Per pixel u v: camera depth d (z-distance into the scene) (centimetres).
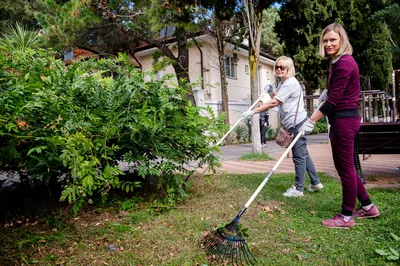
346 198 280
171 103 333
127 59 346
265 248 238
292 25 1623
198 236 258
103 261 218
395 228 268
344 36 287
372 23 1530
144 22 1088
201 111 386
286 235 262
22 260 217
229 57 1703
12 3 1388
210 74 1534
